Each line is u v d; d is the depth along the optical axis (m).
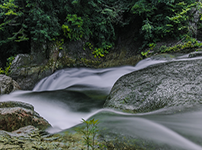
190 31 9.26
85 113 3.45
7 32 9.02
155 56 8.48
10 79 6.17
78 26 8.96
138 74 3.65
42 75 8.09
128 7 10.55
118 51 10.88
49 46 8.95
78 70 9.24
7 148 1.35
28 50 9.83
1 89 5.51
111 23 10.90
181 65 3.40
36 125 2.37
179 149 1.55
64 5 9.26
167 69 3.38
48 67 8.38
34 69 7.98
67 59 9.18
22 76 7.68
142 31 9.77
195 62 3.35
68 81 7.93
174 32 9.38
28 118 2.27
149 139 1.72
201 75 2.84
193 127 1.89
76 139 1.79
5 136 1.56
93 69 9.80
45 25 8.49
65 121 3.04
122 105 2.90
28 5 8.07
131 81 3.44
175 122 2.06
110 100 3.23
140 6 9.37
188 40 8.76
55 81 8.02
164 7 9.45
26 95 5.41
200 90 2.54
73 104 4.15
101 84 7.09
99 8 10.11
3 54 9.53
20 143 1.51
